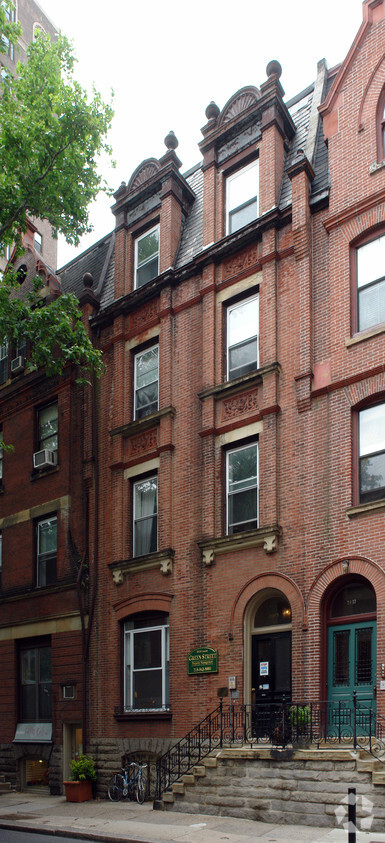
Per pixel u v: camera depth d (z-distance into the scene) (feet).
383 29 54.90
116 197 73.77
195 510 57.88
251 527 54.70
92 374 70.38
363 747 41.32
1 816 49.90
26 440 77.05
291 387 53.57
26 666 71.31
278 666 50.47
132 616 61.11
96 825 43.27
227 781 43.42
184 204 69.82
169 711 55.11
